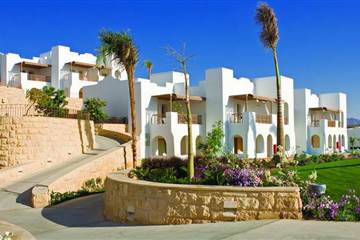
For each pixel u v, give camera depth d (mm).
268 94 44531
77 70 56031
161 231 10391
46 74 54969
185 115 37562
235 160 18578
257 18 31500
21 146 25531
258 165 18109
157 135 36875
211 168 15031
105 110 40375
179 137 36750
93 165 24047
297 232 9086
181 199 11227
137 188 12172
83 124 30422
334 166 21266
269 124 42062
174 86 41906
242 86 42531
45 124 26938
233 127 39562
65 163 25875
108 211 13609
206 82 40562
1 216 14953
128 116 37969
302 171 18719
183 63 17812
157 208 11578
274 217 10625
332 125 50219
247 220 10664
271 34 31078
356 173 17812
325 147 47750
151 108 37656
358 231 9133
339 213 10656
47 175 22641
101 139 34562
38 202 17172
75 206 16344
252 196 10734
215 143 34562
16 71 52938
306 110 48125
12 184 21250
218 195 10891
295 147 47812
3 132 25484
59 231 11820
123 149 28141
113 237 10195
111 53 28344
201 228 10242
